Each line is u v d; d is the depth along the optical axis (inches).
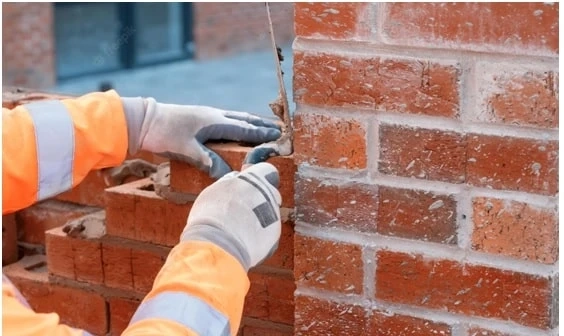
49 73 273.6
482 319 54.9
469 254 54.4
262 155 61.0
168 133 62.6
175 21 286.4
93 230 71.6
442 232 54.7
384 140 55.0
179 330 46.7
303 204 58.2
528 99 50.6
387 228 56.2
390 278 56.8
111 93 62.6
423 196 54.7
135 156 75.2
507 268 53.5
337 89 55.4
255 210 52.8
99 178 77.2
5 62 262.4
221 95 248.7
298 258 59.3
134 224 68.8
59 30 283.4
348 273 58.0
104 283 71.7
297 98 56.6
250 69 260.4
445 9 51.4
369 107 54.8
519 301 53.6
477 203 53.4
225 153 62.8
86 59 287.3
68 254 72.7
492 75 51.2
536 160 51.3
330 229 57.9
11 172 56.8
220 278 49.5
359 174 56.2
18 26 263.6
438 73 52.5
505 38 50.3
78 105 60.4
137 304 70.6
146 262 69.2
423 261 55.7
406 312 56.9
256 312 65.8
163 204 67.1
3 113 58.0
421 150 54.1
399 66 53.4
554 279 52.8
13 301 46.2
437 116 53.1
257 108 234.7
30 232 81.4
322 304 59.3
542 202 51.7
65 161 58.8
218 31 274.7
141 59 292.4
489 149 52.3
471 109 52.2
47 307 75.3
